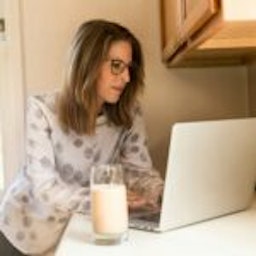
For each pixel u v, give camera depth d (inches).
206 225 41.2
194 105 79.8
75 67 55.9
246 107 80.8
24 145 76.8
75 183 59.6
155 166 79.1
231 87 80.5
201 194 41.1
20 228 59.0
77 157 58.6
